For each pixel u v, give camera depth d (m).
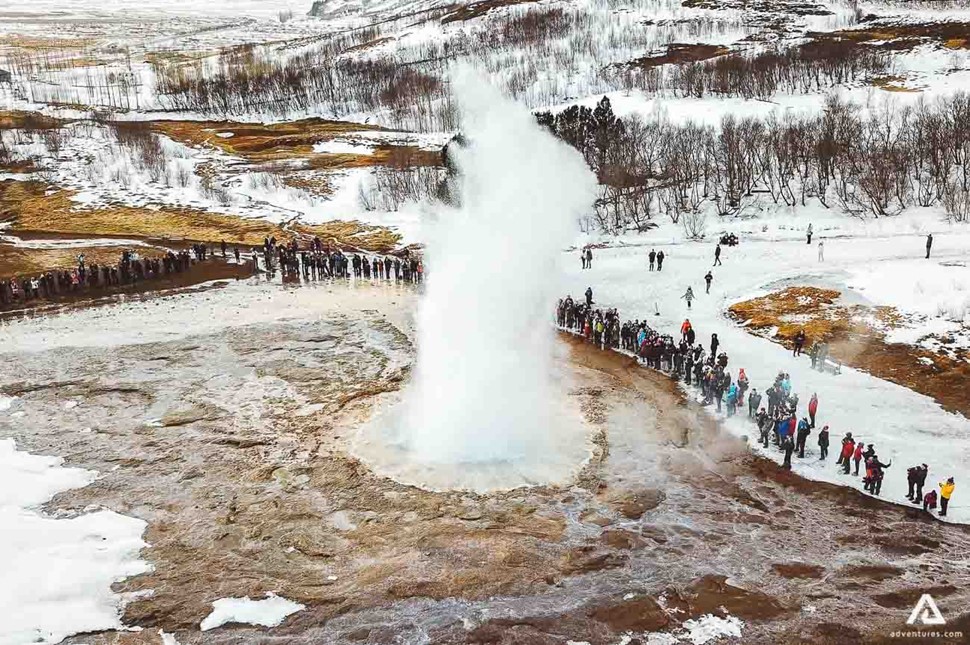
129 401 33.06
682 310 44.62
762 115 85.62
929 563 21.72
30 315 45.91
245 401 32.97
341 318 44.88
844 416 31.08
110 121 114.31
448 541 22.70
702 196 69.75
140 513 24.25
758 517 24.23
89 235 67.56
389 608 19.73
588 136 73.12
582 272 52.31
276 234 67.81
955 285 41.31
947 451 28.11
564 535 23.08
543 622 19.16
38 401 33.06
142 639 18.64
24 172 84.75
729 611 19.56
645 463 27.77
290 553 22.16
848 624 19.00
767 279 48.06
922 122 68.38
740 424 31.12
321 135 106.69
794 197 66.69
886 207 61.84
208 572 21.28
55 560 21.47
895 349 36.91
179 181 83.25
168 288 51.91
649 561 21.77
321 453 28.20
